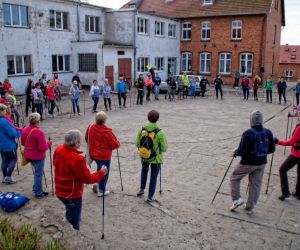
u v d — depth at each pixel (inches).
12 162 293.7
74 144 182.5
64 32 1062.4
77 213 192.5
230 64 1384.1
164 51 1382.9
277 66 1579.7
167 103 856.3
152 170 255.0
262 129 231.0
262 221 234.5
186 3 1471.5
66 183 185.0
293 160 258.8
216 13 1360.7
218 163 366.3
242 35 1336.1
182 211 247.8
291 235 216.7
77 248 184.1
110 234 213.0
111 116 652.1
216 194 270.8
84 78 1092.5
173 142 458.9
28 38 942.4
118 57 1117.7
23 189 283.0
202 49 1435.8
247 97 967.6
